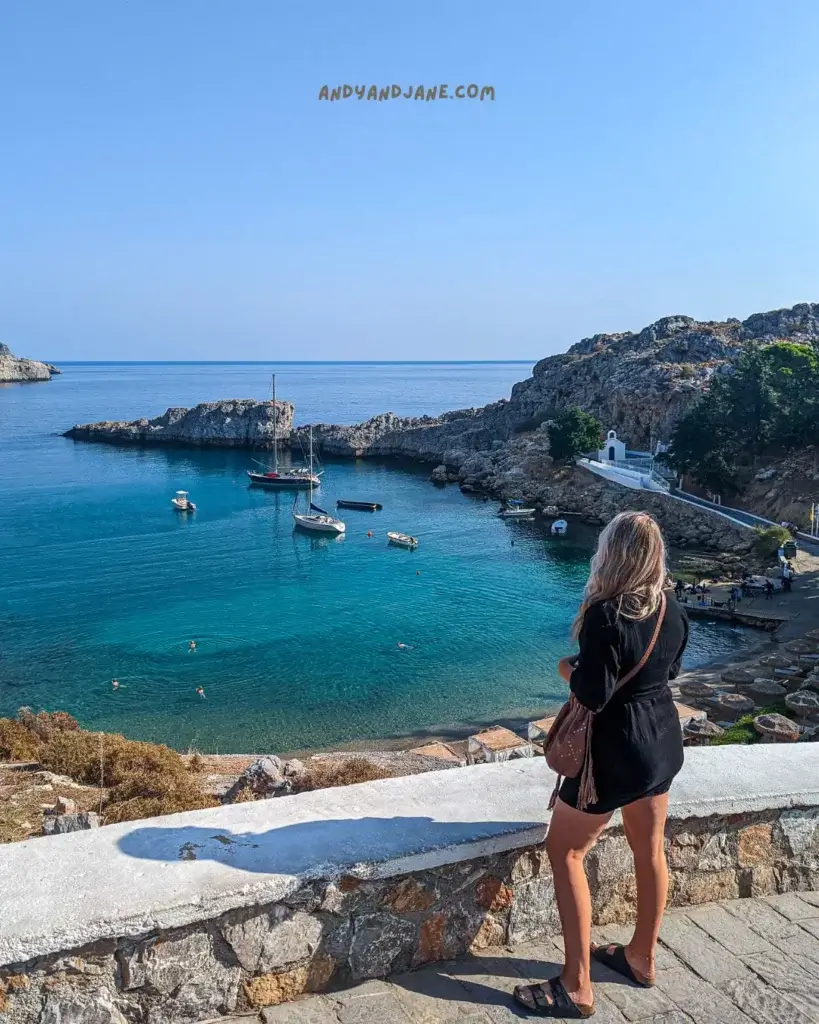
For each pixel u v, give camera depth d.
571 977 3.62
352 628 50.12
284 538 78.00
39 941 3.06
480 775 4.56
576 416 106.81
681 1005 3.71
